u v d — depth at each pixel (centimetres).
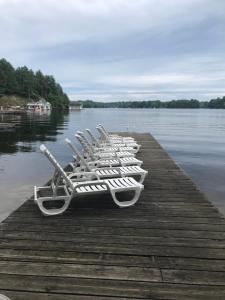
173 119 7381
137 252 393
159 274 344
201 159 1628
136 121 6219
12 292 309
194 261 373
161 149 1316
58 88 13588
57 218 512
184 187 705
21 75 11269
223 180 1130
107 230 462
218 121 6506
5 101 9850
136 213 537
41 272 345
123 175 691
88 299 300
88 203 592
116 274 343
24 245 410
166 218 512
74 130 3378
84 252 392
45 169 1228
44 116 6862
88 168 727
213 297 305
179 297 304
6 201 806
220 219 509
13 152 1694
